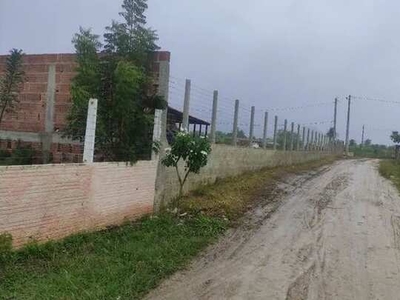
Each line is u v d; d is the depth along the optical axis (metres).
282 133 28.36
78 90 9.55
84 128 10.04
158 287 6.52
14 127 12.13
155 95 10.86
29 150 11.71
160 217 10.73
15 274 6.23
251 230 10.59
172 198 12.39
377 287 7.20
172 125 14.03
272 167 25.38
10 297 5.53
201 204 12.30
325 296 6.68
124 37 10.12
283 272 7.66
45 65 11.66
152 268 7.07
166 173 11.85
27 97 11.92
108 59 10.05
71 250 7.57
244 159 19.89
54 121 11.56
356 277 7.63
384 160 52.50
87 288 6.00
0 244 6.62
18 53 11.39
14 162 11.17
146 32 10.43
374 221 12.42
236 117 18.36
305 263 8.25
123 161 9.98
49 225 7.70
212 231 9.99
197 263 7.81
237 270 7.60
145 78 10.41
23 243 7.16
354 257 8.81
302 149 35.03
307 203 14.83
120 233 9.00
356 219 12.54
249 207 13.36
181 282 6.80
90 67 9.71
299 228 11.09
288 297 6.55
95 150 10.33
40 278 6.21
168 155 11.31
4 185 6.73
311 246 9.45
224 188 15.34
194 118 15.05
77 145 11.24
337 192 17.95
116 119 10.13
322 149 47.62
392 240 10.36
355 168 33.16
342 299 6.61
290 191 17.45
